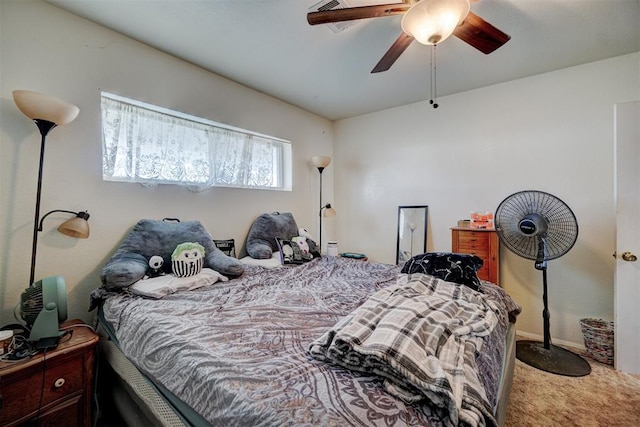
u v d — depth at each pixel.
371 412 0.66
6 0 1.54
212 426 0.79
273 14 1.77
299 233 3.07
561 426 1.48
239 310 1.39
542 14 1.75
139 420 1.22
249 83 2.76
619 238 1.99
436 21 1.33
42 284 1.31
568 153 2.43
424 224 3.21
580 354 2.25
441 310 1.12
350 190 3.88
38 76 1.63
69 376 1.25
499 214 2.26
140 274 1.70
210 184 2.54
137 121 2.10
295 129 3.42
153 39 2.03
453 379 0.74
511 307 1.74
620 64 2.23
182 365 0.96
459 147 2.99
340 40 2.04
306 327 1.20
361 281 1.97
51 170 1.68
